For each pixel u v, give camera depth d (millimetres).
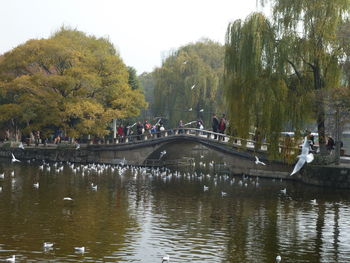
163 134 70875
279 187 47812
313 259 25438
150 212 35406
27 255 24938
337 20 46500
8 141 89500
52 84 76500
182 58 97500
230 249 26828
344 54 46562
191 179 54469
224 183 50906
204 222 32562
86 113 76812
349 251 26812
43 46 78938
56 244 26922
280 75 47812
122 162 67562
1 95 86125
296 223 32562
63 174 57281
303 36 48000
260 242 28203
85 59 79188
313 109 47531
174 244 27500
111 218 33250
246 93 48969
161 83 97750
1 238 27734
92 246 26734
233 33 50375
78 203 38156
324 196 42531
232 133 51688
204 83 92750
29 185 47000
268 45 48125
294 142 48156
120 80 79625
